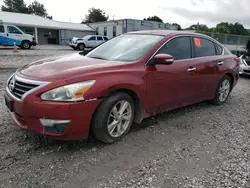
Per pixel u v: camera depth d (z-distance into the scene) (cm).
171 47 378
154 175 246
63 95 254
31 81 265
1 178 230
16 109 273
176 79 376
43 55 1498
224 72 489
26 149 283
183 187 229
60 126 259
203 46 448
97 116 282
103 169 253
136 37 400
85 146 298
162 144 316
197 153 296
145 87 329
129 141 319
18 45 2023
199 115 443
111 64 311
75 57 362
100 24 3731
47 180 231
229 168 264
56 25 3431
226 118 434
